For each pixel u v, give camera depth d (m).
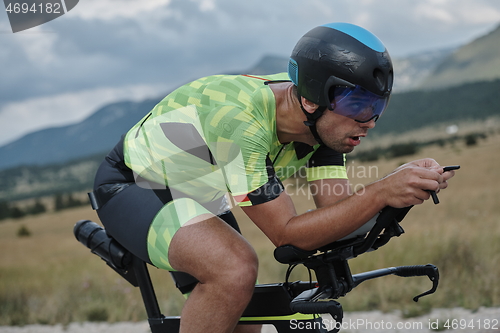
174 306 4.43
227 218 2.05
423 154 69.94
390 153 73.19
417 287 3.97
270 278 5.17
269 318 1.76
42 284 7.54
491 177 30.88
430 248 4.95
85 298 5.16
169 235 1.57
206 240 1.52
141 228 1.66
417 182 1.33
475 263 4.39
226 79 1.68
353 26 1.52
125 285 5.60
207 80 1.76
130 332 3.98
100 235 1.92
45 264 14.41
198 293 1.52
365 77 1.45
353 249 1.53
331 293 1.56
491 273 4.11
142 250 1.67
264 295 1.76
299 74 1.54
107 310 4.61
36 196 199.38
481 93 188.38
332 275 1.56
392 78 1.53
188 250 1.52
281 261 1.59
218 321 1.49
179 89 1.81
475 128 135.75
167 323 1.83
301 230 1.48
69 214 77.38
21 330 4.48
